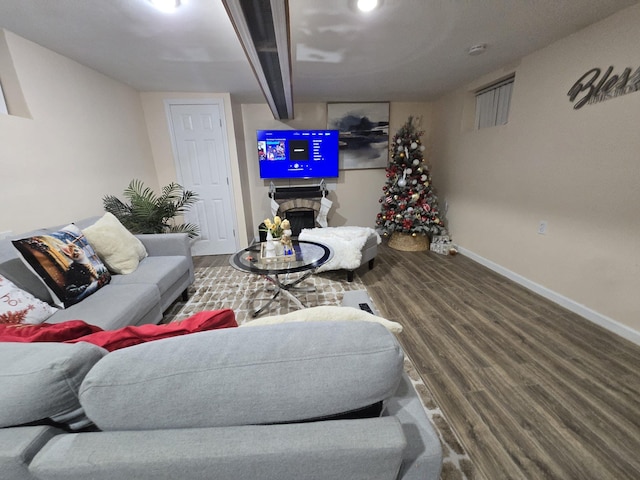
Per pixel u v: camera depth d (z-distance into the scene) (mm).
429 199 3771
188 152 3586
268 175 4098
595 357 1677
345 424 537
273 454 487
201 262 3639
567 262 2240
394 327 787
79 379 542
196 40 2012
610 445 1175
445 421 1295
